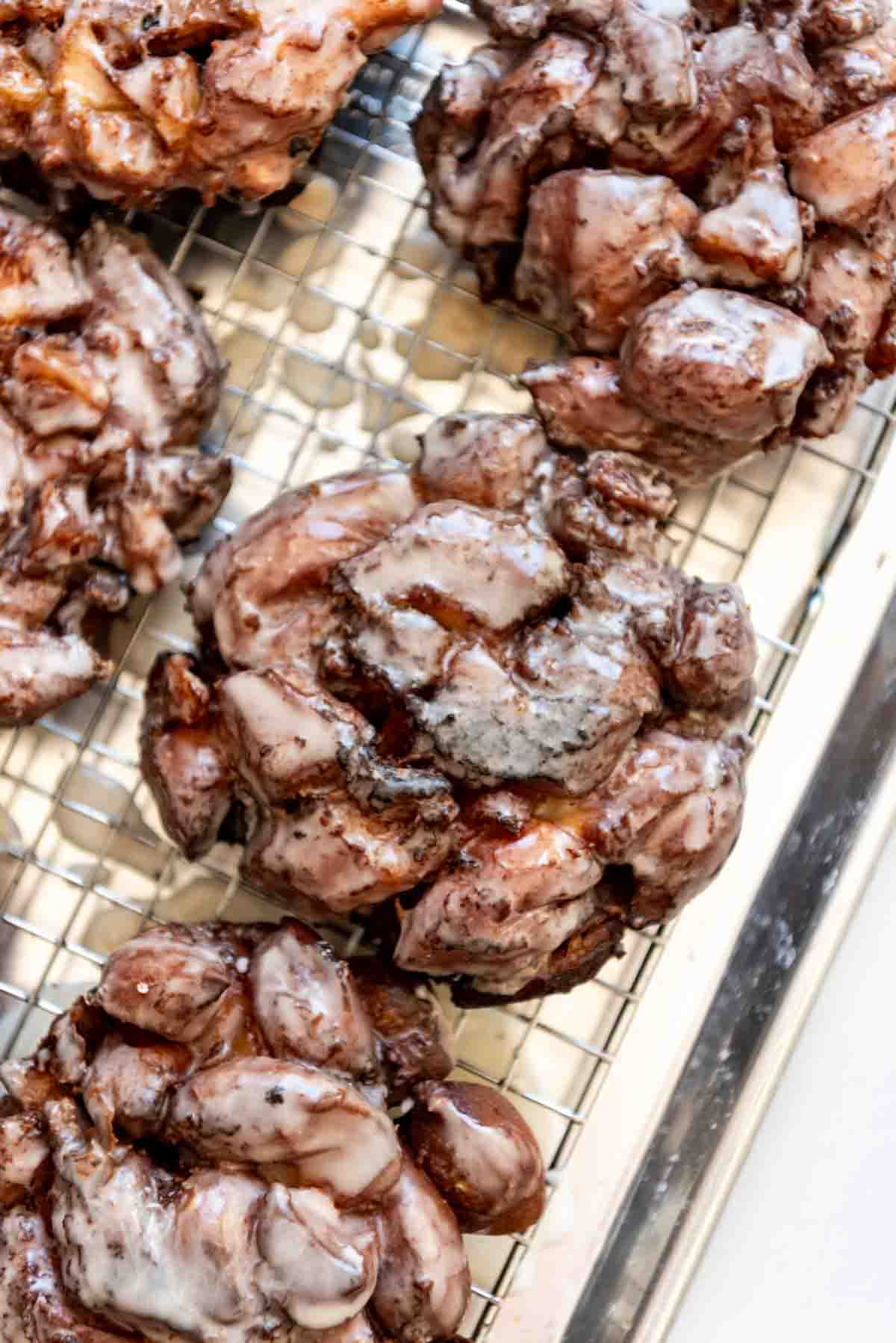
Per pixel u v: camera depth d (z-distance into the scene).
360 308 0.54
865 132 0.50
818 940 0.54
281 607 0.50
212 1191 0.47
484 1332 0.52
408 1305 0.48
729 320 0.50
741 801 0.50
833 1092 0.55
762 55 0.51
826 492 0.54
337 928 0.52
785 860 0.54
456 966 0.49
